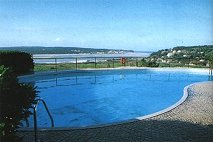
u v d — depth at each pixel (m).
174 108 10.76
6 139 5.29
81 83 22.09
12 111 5.39
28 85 5.82
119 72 26.50
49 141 7.25
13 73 5.71
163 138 7.42
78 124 12.02
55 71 22.94
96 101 16.73
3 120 5.24
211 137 7.50
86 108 15.02
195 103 11.69
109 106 15.53
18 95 5.52
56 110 14.43
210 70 24.00
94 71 25.39
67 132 7.94
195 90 14.96
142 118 9.29
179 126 8.47
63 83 21.73
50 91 19.22
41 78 21.34
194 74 25.59
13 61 20.38
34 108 6.78
